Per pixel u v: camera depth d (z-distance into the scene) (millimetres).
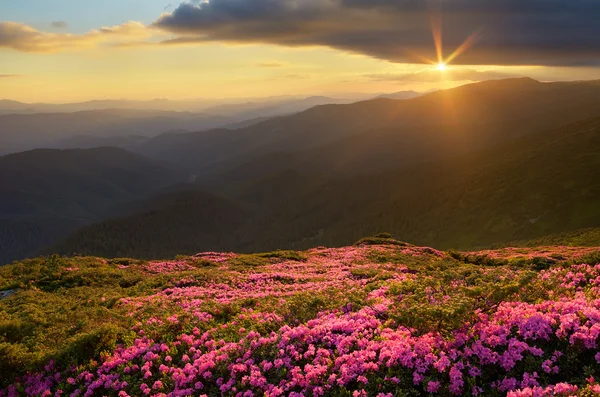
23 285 27812
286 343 12875
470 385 9570
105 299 23828
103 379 12891
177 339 15367
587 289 14578
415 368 10578
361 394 9820
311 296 18078
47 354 14312
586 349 9945
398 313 12945
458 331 11680
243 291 26156
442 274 22828
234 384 11570
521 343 10195
